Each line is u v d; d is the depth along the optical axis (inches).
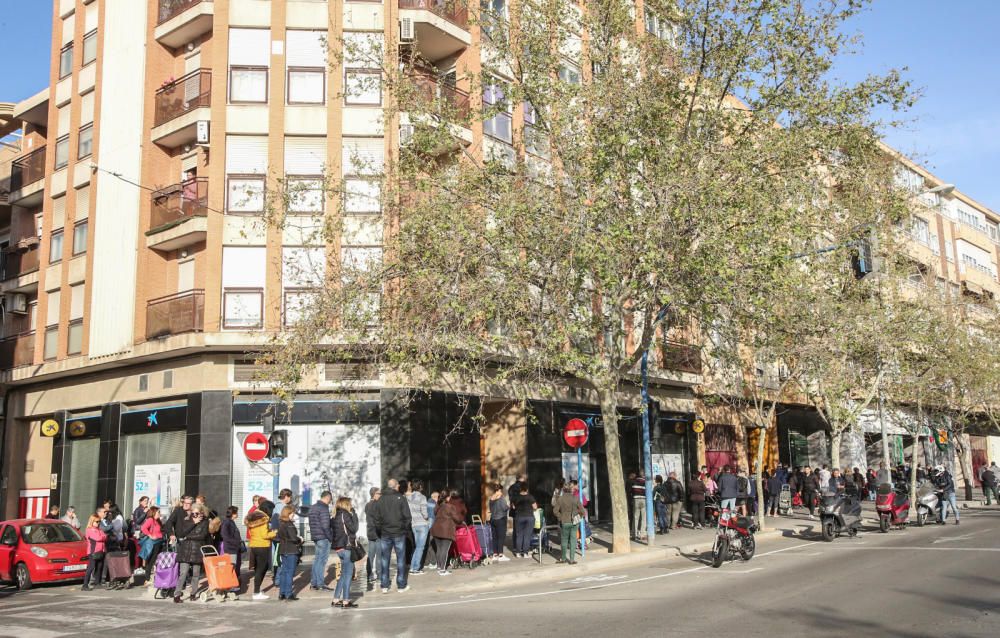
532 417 773.3
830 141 667.4
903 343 1050.1
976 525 894.4
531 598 510.6
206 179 874.1
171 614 496.4
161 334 872.9
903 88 638.5
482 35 882.1
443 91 896.9
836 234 857.5
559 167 694.5
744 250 568.4
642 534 848.3
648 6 697.0
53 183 1084.5
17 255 1164.5
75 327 1008.2
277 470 654.5
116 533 696.4
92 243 979.3
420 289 629.6
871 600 418.3
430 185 656.4
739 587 493.4
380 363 775.7
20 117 1198.3
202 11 887.7
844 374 1028.5
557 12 690.8
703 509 965.8
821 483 1043.9
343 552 519.8
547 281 639.1
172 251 928.3
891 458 1763.0
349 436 838.5
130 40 981.8
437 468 845.2
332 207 844.6
